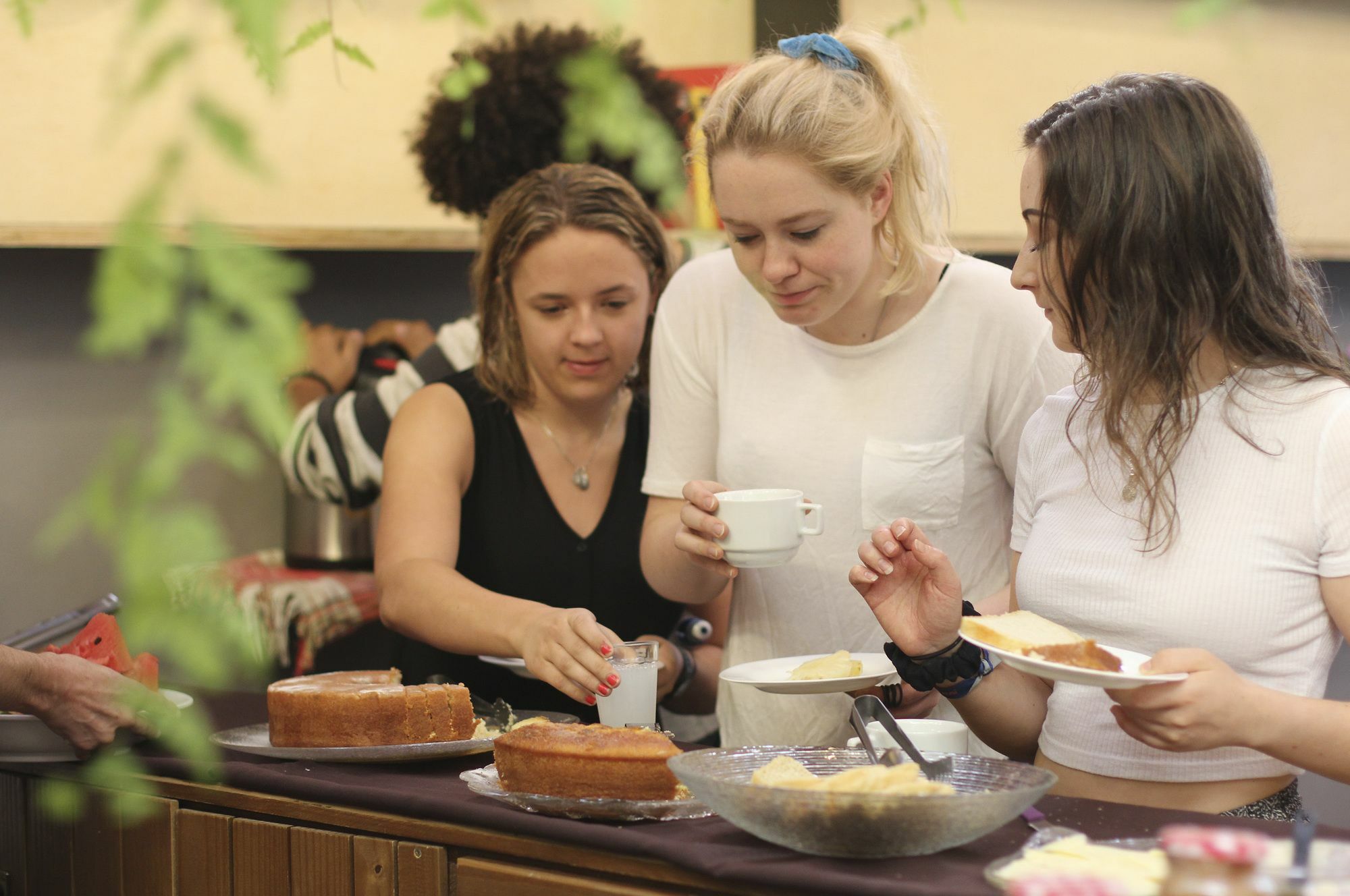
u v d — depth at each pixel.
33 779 1.62
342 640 3.18
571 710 2.04
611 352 2.01
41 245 3.00
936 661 1.45
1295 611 1.32
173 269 0.56
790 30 3.34
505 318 2.07
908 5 3.32
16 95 3.05
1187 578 1.35
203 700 2.04
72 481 3.25
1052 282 1.40
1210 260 1.34
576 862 1.19
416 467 2.05
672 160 1.19
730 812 1.10
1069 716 1.47
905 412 1.83
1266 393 1.36
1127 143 1.33
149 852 1.52
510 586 2.10
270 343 0.57
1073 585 1.44
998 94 3.53
